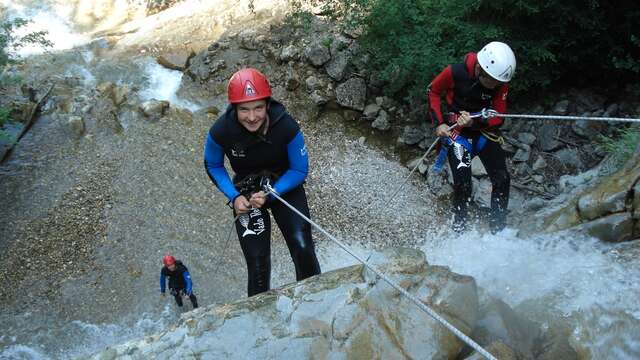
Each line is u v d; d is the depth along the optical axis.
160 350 3.13
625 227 4.43
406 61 8.01
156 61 10.40
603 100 8.75
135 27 11.52
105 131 9.16
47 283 7.42
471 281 3.27
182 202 8.28
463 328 3.08
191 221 8.08
